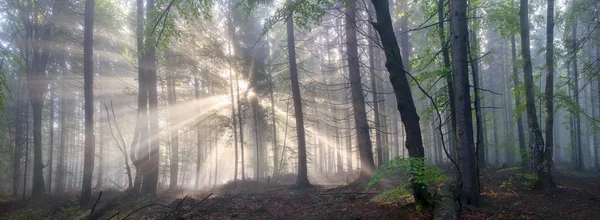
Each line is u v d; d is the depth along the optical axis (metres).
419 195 7.96
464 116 8.02
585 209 9.63
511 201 10.32
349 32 16.14
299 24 10.18
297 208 10.83
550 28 13.35
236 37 22.00
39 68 19.17
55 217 12.14
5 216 13.93
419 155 8.13
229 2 21.17
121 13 21.39
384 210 8.83
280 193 14.77
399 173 13.50
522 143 21.52
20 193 24.11
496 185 13.34
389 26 8.36
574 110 14.27
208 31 20.16
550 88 13.17
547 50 13.37
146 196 14.11
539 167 12.38
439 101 11.57
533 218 8.24
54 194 20.45
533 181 12.80
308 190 15.36
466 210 7.59
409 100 8.36
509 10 14.21
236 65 20.31
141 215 10.40
